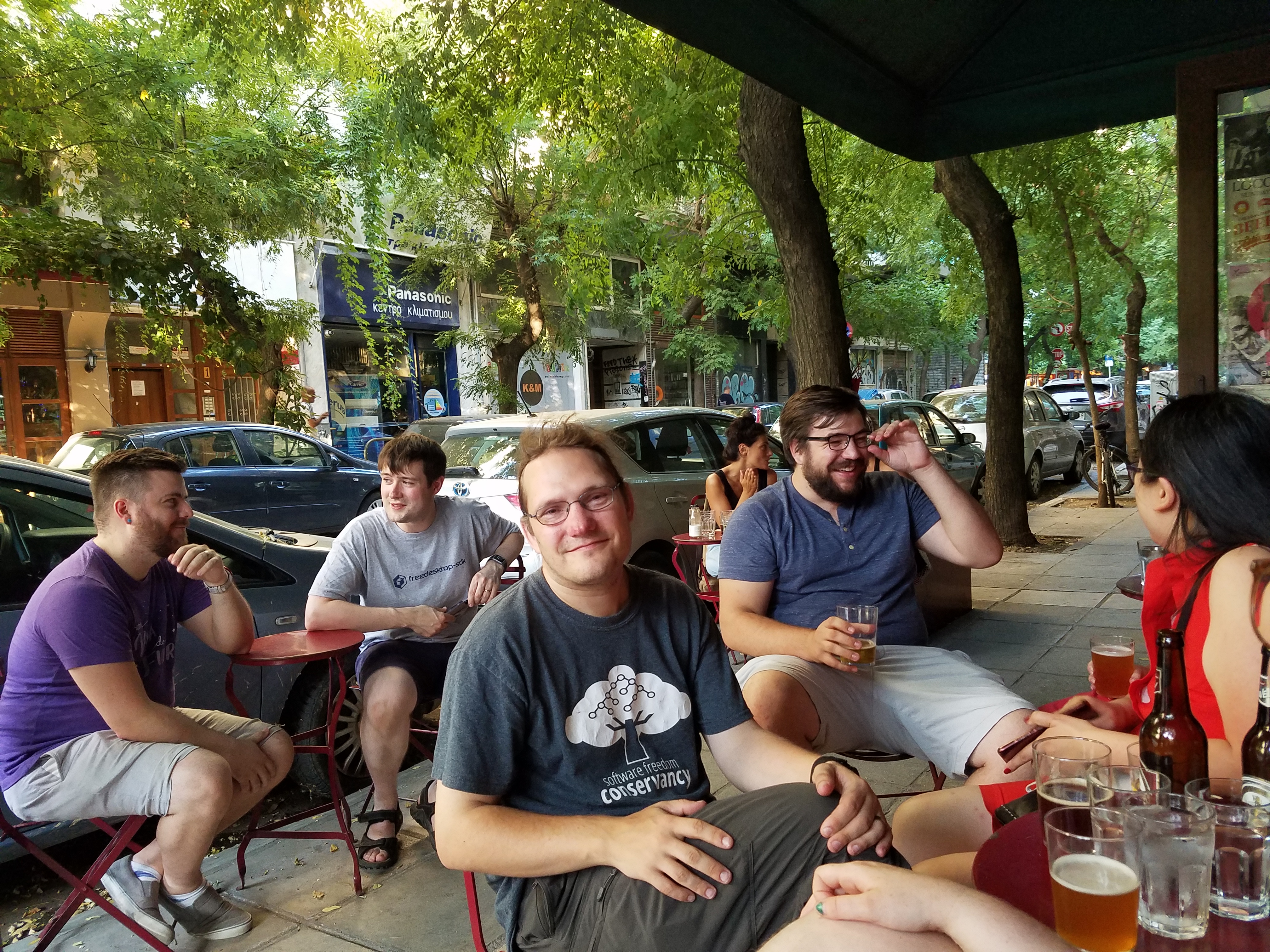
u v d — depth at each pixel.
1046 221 11.72
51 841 3.27
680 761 2.02
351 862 3.39
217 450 9.75
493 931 2.87
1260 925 1.35
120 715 2.70
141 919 2.81
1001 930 1.32
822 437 3.07
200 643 3.76
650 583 2.09
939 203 13.34
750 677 2.93
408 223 16.53
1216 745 1.76
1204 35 3.95
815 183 10.38
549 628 1.93
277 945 2.83
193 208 11.08
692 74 7.87
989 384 9.41
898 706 2.90
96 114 10.30
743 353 28.36
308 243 14.44
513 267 19.50
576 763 1.92
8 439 12.91
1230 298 3.86
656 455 6.78
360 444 17.56
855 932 1.42
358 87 12.23
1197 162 3.80
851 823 1.74
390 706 3.33
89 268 10.70
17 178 11.31
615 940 1.68
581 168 8.98
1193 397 1.90
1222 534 1.80
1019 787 2.16
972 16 4.06
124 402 14.44
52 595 2.71
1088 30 4.12
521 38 7.19
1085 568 8.18
